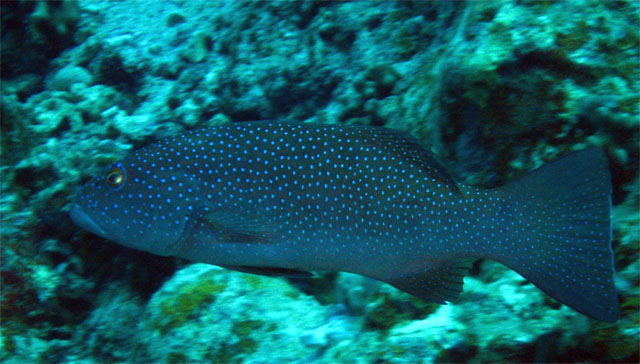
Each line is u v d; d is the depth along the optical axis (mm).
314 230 740
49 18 1729
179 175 754
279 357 961
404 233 736
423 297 748
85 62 1716
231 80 1475
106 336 1174
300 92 1423
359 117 1272
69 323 1262
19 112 1512
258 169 743
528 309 876
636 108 866
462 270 746
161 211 758
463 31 1007
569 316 838
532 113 916
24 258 1222
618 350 740
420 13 1323
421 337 891
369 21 1384
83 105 1572
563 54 899
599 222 719
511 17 943
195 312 1000
